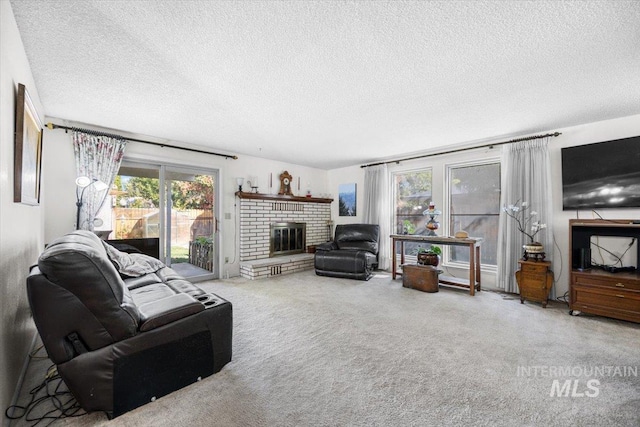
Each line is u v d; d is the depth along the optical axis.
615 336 2.41
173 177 4.32
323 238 6.40
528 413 1.47
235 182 4.98
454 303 3.35
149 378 1.56
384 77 2.26
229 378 1.79
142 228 4.00
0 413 1.35
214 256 4.73
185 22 1.61
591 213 3.27
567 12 1.52
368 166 5.73
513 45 1.83
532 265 3.29
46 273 1.35
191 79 2.29
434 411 1.48
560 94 2.56
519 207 3.72
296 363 1.97
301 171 6.09
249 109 2.94
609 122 3.20
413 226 5.21
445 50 1.89
